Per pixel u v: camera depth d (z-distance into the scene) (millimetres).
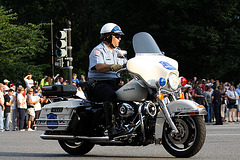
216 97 40969
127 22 70688
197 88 43000
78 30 86062
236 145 19609
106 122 14875
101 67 15094
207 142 21219
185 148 14383
